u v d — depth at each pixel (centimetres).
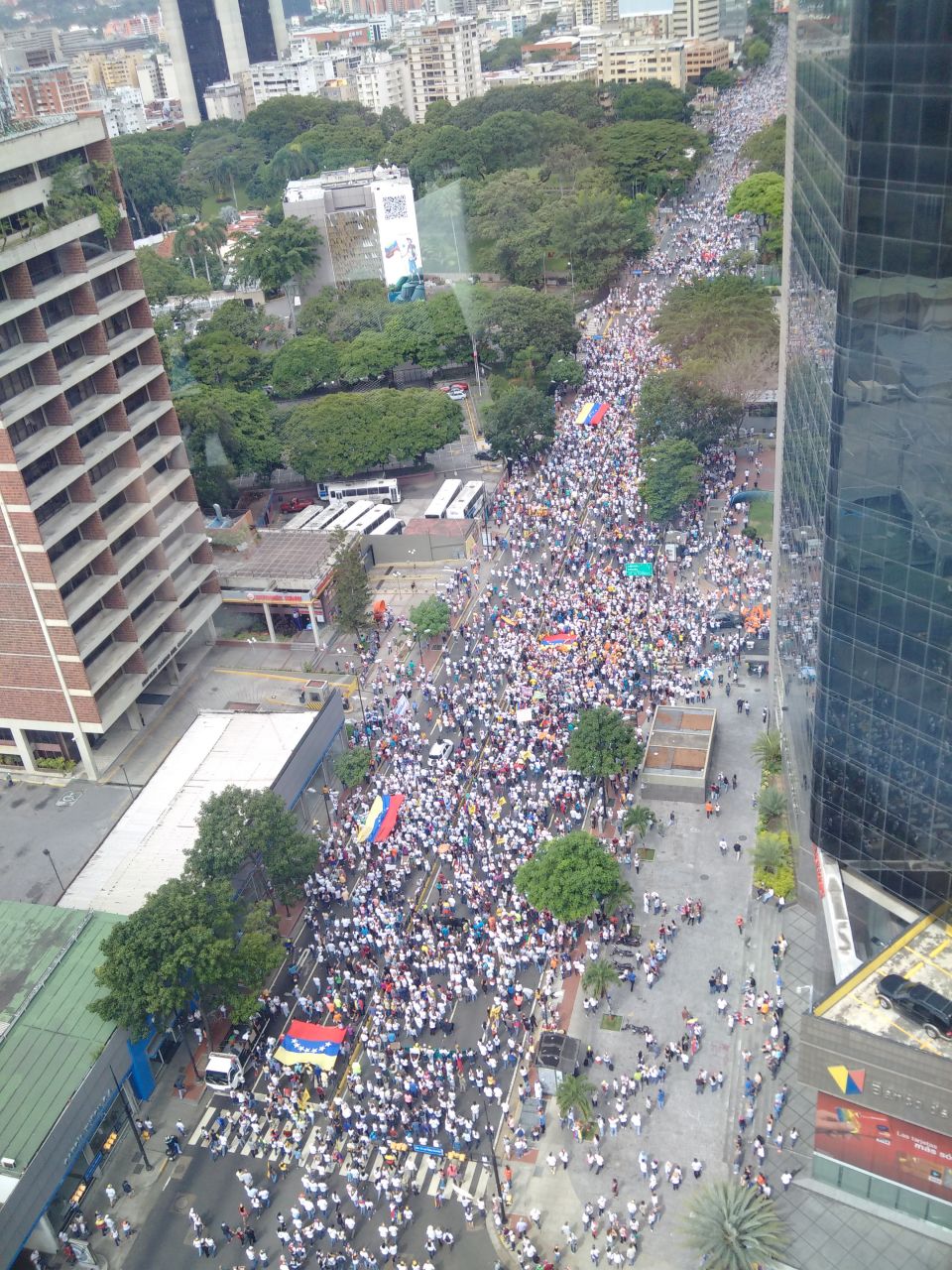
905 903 7781
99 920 9244
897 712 7250
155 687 13400
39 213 11075
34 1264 7656
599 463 17288
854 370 6775
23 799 11900
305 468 17388
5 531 10862
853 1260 6988
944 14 5606
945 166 5869
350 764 11350
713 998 8869
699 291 19338
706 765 10900
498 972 9238
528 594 14400
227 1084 8544
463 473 18238
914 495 6638
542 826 10569
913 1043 6719
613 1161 7800
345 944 9638
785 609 10394
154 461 12812
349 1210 7706
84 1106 7931
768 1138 7794
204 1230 7669
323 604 14338
